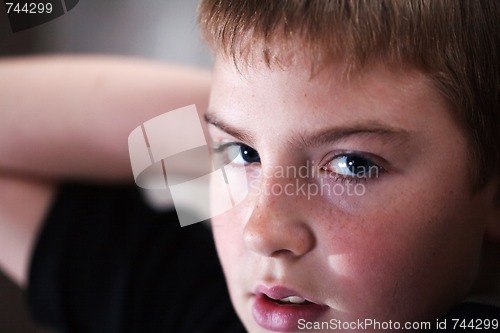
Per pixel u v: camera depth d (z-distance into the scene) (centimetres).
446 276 52
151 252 77
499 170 54
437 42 48
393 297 51
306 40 47
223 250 56
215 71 54
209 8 53
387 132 48
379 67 47
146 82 80
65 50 102
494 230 55
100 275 77
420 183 49
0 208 79
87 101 79
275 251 50
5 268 82
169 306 76
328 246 50
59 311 77
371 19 47
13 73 83
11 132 79
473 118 50
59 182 81
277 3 48
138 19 101
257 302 54
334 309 52
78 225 78
